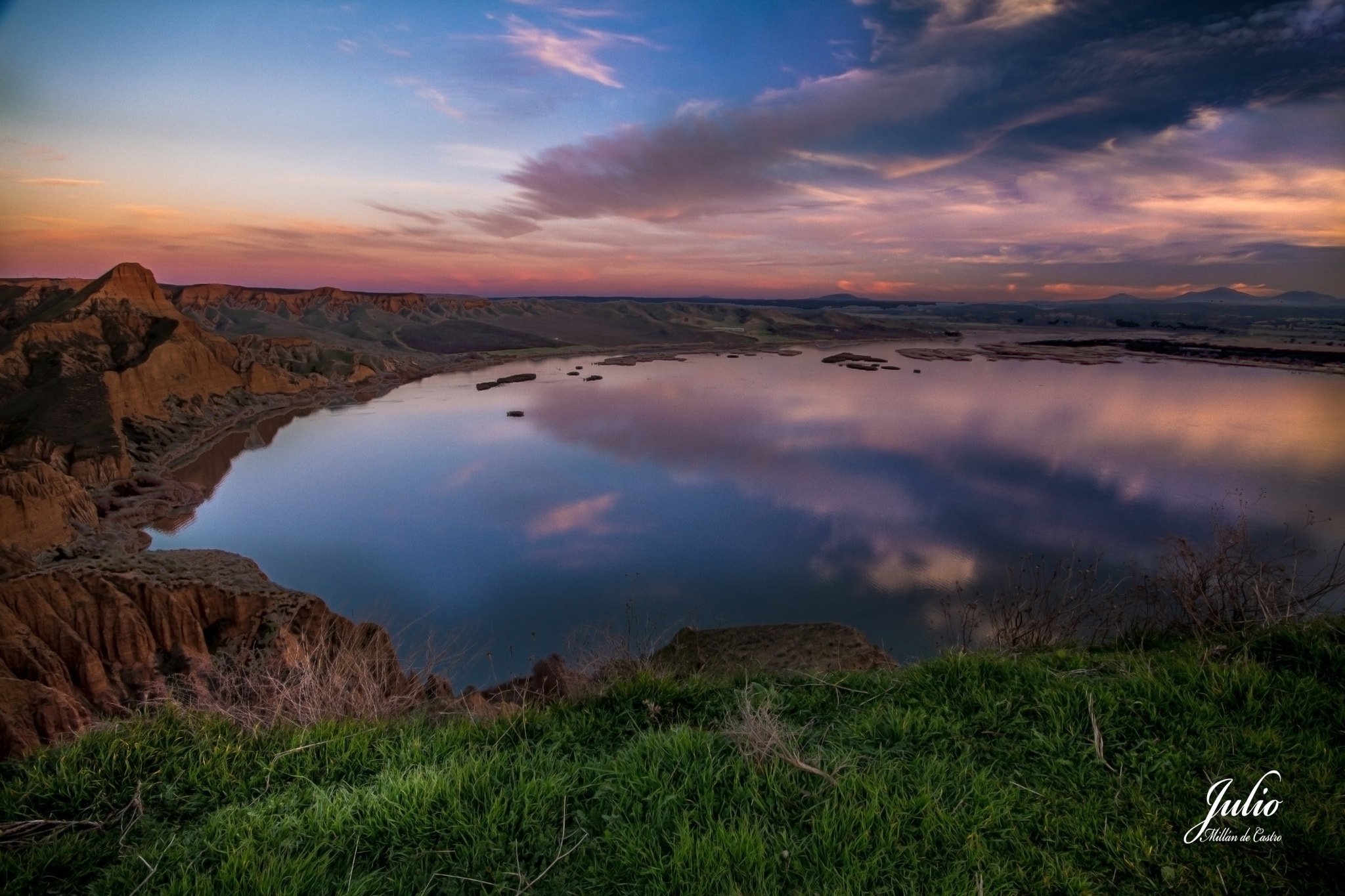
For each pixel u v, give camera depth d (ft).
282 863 8.98
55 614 42.55
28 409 152.56
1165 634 19.24
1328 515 113.80
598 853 9.58
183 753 12.00
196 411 199.21
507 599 86.69
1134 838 9.44
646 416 237.45
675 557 102.42
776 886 8.69
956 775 11.12
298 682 15.43
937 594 83.20
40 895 8.81
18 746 28.53
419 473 163.53
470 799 10.47
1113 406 249.34
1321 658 14.25
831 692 15.06
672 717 14.23
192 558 54.70
